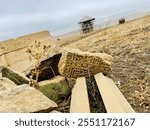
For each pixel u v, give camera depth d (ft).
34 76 30.96
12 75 27.40
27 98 17.53
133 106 22.88
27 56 47.32
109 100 19.53
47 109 17.42
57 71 31.01
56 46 30.78
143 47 42.93
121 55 41.34
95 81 27.81
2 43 46.68
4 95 17.40
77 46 65.82
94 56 27.30
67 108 24.58
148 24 70.44
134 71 31.71
